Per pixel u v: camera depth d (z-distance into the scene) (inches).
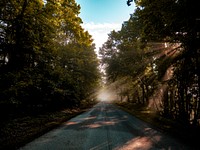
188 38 406.3
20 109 638.5
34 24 467.5
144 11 454.9
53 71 705.6
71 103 1203.9
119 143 354.6
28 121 588.7
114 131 481.7
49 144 345.4
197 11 348.5
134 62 1277.1
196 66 435.5
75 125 589.3
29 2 442.9
